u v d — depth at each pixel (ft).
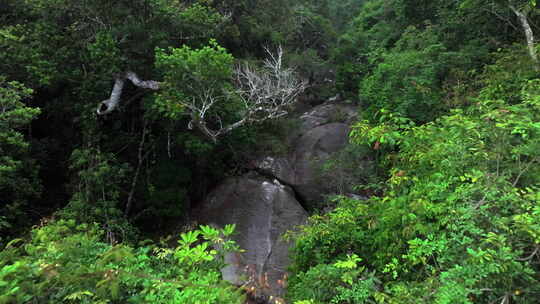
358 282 10.57
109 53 31.48
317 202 42.47
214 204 41.04
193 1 45.21
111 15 34.37
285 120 53.42
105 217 32.50
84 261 8.90
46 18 35.29
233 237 35.70
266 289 27.27
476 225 9.55
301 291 12.50
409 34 43.37
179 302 7.02
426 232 10.29
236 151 46.98
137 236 33.88
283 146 49.19
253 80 42.73
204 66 29.60
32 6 34.81
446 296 7.54
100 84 35.27
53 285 7.08
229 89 35.81
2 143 25.94
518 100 19.29
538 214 8.70
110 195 34.53
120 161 41.52
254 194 41.32
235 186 42.83
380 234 13.34
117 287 7.00
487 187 9.70
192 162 44.60
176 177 40.29
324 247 15.80
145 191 40.75
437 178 11.55
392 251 11.98
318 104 71.26
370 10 78.74
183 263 9.36
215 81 31.83
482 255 7.97
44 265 7.35
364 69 62.59
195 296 7.20
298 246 17.20
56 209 37.42
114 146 41.73
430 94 31.04
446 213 10.46
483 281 8.37
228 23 47.73
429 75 33.14
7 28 32.83
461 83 30.48
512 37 37.52
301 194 43.93
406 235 10.98
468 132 11.44
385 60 40.98
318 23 79.15
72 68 36.47
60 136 44.19
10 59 31.07
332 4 106.52
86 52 35.63
